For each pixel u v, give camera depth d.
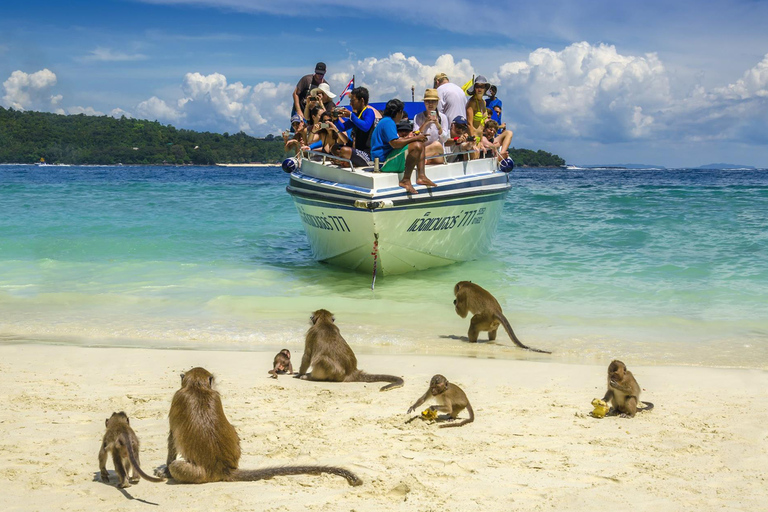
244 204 27.00
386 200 11.33
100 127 143.88
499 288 11.84
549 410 5.69
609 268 13.42
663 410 5.69
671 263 13.77
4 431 5.02
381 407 5.77
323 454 4.64
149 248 16.12
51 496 3.92
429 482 4.16
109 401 5.82
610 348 8.20
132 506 3.79
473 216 13.12
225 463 4.18
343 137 13.09
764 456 4.61
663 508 3.80
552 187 37.31
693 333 8.93
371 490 4.02
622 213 21.48
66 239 16.95
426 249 12.64
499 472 4.33
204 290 11.67
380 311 10.25
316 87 13.97
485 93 14.69
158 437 4.97
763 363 7.49
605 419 5.45
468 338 8.65
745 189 30.97
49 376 6.65
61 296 10.91
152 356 7.56
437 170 12.21
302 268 13.94
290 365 7.03
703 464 4.47
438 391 5.30
